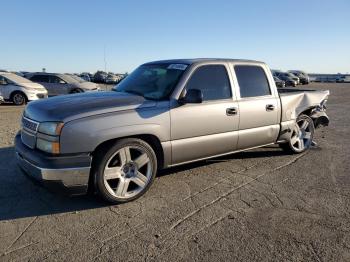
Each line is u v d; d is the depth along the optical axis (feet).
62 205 13.87
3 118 37.47
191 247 10.93
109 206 13.85
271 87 19.65
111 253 10.53
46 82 63.98
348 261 10.29
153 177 14.79
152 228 12.10
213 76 16.84
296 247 11.00
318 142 26.66
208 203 14.29
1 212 13.14
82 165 12.80
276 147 23.99
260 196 15.15
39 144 13.19
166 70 16.72
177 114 15.06
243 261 10.23
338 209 13.91
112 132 13.23
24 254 10.40
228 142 17.28
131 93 16.19
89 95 15.56
